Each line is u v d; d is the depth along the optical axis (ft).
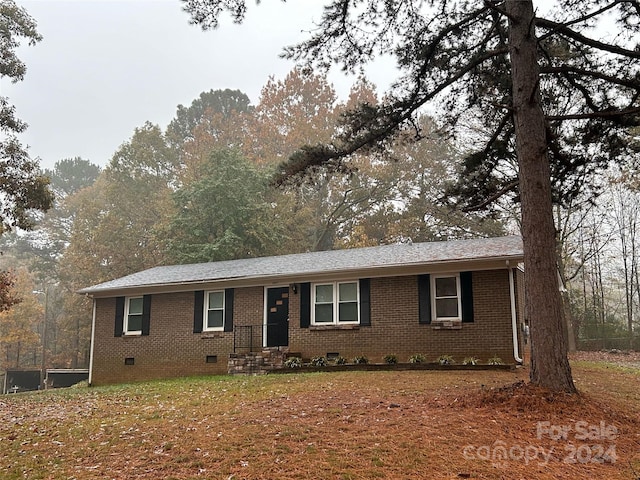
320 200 134.31
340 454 19.54
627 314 99.04
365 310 53.11
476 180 40.09
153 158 140.36
